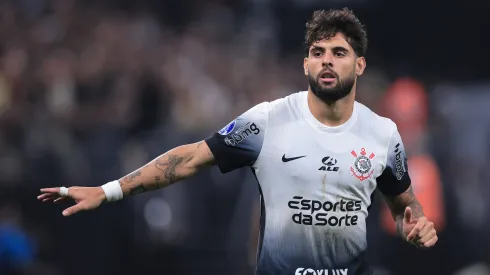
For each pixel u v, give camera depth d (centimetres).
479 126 5006
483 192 4831
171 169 2044
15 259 3959
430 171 4334
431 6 5919
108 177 4600
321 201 2028
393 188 2128
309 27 2053
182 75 5462
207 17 6091
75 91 5112
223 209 4641
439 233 4397
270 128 2047
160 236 4559
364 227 2067
